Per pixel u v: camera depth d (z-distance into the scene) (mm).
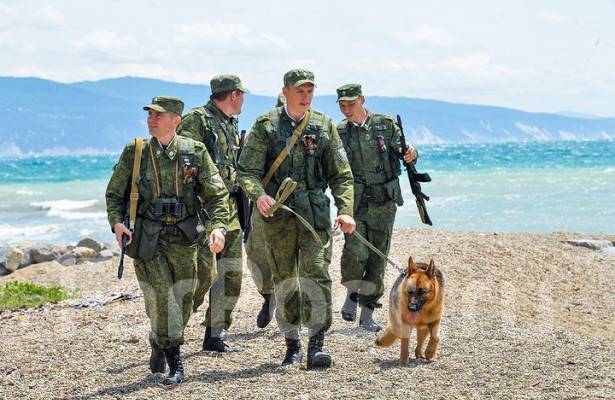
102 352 9352
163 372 8078
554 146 166125
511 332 9977
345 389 7336
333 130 8289
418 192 10844
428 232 19953
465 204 35469
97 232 30734
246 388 7453
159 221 7574
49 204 44688
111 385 7863
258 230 9828
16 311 13031
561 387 7262
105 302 12953
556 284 14039
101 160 152000
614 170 56844
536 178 50750
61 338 10289
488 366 8133
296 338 8336
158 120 7551
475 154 114500
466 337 9656
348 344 9352
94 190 57281
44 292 14852
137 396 7324
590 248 17891
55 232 31266
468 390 7254
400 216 31688
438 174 59031
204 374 8031
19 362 9047
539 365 8133
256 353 8938
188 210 7703
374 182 10273
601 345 9195
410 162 10656
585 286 13922
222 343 9078
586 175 52219
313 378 7750
